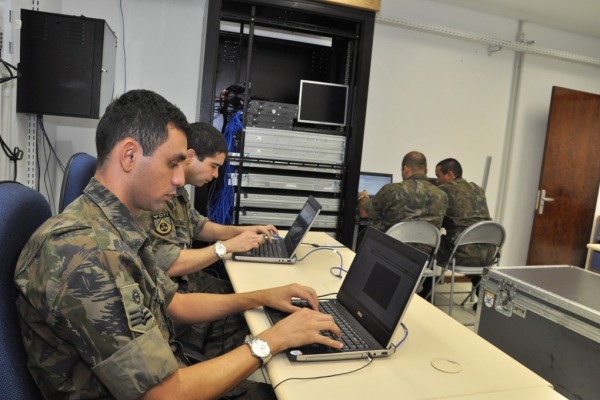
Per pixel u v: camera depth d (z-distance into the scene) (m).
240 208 2.83
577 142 4.27
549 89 4.34
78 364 0.74
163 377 0.75
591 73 4.50
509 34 4.11
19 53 1.95
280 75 3.19
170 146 0.83
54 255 0.71
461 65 4.00
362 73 2.86
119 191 0.83
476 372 0.97
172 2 3.17
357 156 2.92
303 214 2.01
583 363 1.47
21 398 0.64
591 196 4.45
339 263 1.82
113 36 2.55
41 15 2.11
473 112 4.11
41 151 2.56
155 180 0.83
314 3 2.70
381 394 0.86
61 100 2.17
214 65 2.61
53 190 2.92
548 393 0.90
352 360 0.99
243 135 2.74
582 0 3.51
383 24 3.71
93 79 2.19
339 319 1.17
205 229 2.03
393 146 3.91
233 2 2.68
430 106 3.96
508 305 1.77
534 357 1.65
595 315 1.42
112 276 0.73
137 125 0.81
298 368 0.94
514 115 4.22
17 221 0.71
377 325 1.07
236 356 0.91
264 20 2.71
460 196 3.20
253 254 1.80
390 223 2.97
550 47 4.30
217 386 0.84
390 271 1.13
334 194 2.99
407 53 3.82
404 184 2.94
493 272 1.87
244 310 1.23
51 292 0.69
